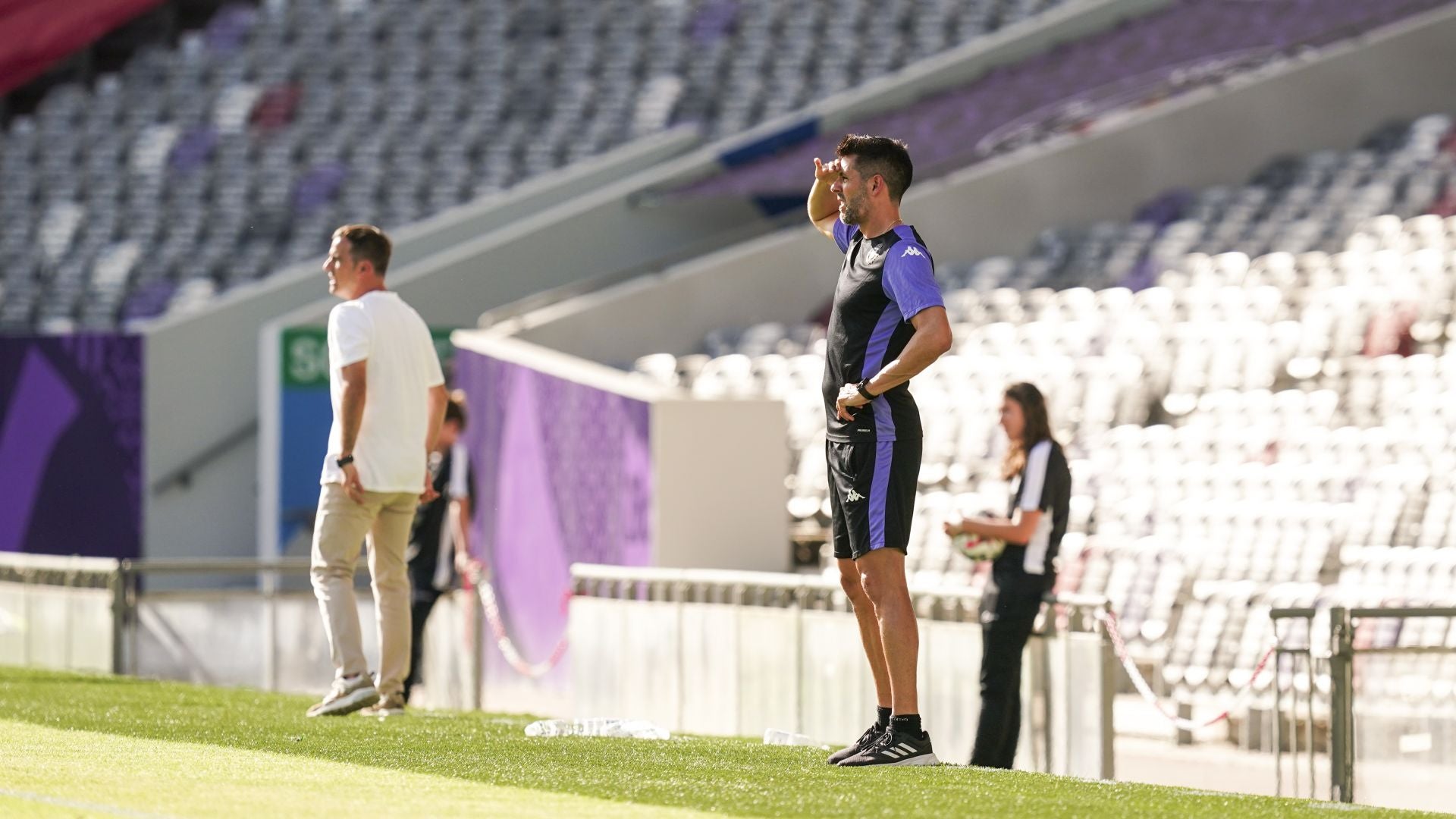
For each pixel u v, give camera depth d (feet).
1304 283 146.61
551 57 245.45
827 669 85.20
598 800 45.65
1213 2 227.81
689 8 249.96
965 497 131.03
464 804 44.62
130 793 45.75
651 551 110.11
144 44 267.80
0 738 59.62
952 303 164.86
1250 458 127.13
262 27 259.19
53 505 170.19
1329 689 67.56
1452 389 124.98
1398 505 111.45
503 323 162.30
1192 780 90.94
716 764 53.26
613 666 104.63
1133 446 133.28
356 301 70.18
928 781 50.24
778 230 174.81
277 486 163.84
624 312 166.61
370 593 114.42
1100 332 149.18
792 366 154.61
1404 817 47.06
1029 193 177.58
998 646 71.36
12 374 169.89
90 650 111.96
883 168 52.75
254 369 177.99
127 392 172.24
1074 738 73.41
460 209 193.16
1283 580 112.98
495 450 135.03
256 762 52.90
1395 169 164.55
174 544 175.01
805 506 138.00
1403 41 180.45
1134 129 178.70
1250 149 179.93
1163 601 111.55
